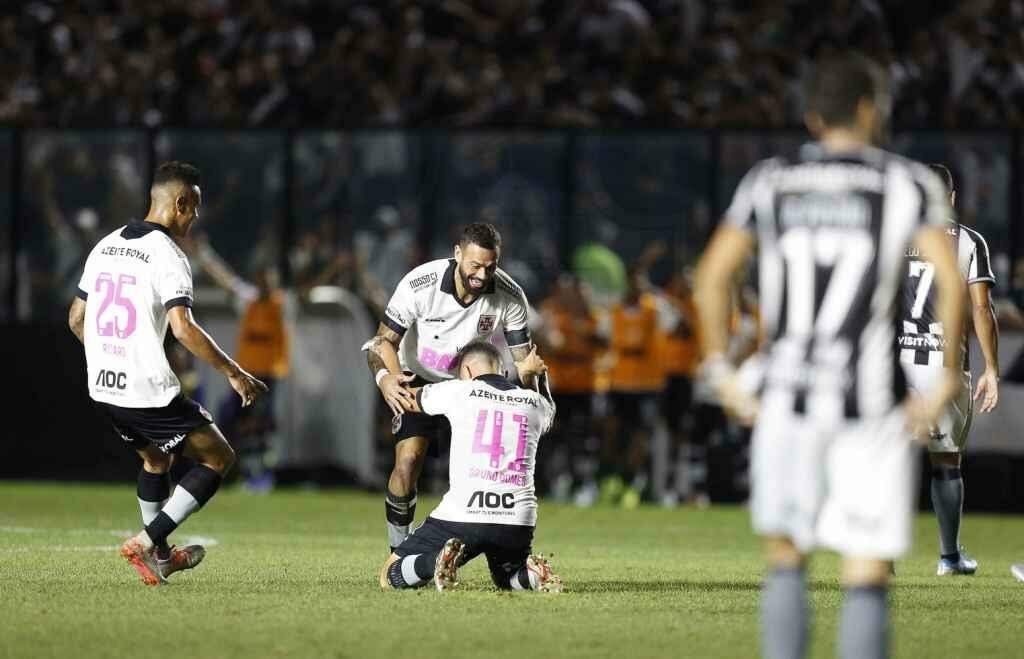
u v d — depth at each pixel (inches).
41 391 2647.6
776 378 696.4
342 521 2030.0
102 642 872.3
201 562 1370.6
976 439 2481.5
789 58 3002.0
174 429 1151.6
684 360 2556.6
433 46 2972.4
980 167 2479.1
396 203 2620.6
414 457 1204.5
